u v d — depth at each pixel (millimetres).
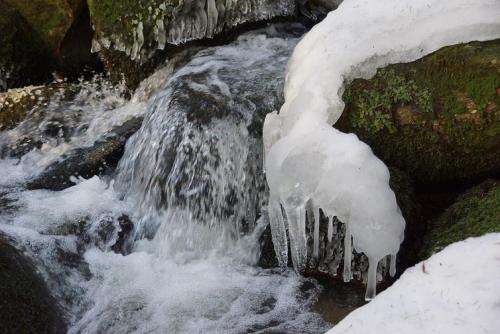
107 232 3869
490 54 3312
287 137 3367
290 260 3609
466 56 3334
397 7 3615
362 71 3514
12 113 4801
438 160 3467
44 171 4316
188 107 3979
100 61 5191
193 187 3859
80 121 4773
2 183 4297
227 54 4820
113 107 4949
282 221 3439
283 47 4984
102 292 3529
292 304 3402
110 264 3727
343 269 3471
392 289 2678
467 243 2787
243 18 5160
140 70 4934
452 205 3447
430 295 2568
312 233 3510
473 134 3328
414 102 3377
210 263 3736
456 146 3389
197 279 3607
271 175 3348
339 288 3465
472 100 3289
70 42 5207
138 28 4785
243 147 3887
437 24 3492
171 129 3943
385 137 3457
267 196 3832
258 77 4348
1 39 5113
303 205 3305
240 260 3738
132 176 4117
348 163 3154
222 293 3486
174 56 4906
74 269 3635
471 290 2529
